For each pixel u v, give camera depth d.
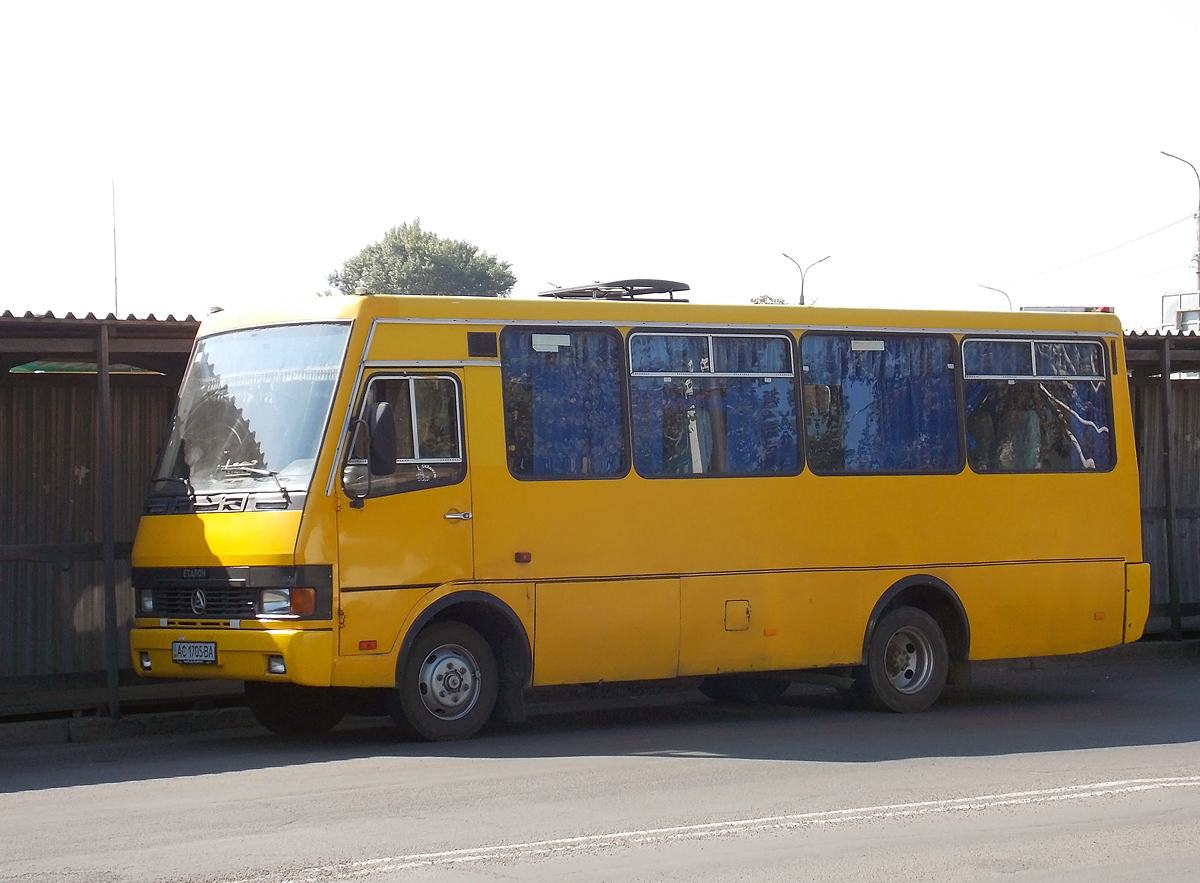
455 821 8.62
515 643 12.09
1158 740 12.02
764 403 13.34
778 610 13.23
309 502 11.20
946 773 10.33
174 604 11.88
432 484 11.73
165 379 15.05
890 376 13.98
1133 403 19.62
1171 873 7.37
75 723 12.80
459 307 12.03
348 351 11.54
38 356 14.00
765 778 10.13
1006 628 14.38
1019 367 14.66
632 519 12.59
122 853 7.87
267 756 11.45
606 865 7.50
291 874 7.33
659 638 12.66
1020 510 14.48
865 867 7.46
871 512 13.73
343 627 11.23
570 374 12.46
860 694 13.90
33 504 14.51
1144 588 15.07
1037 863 7.56
